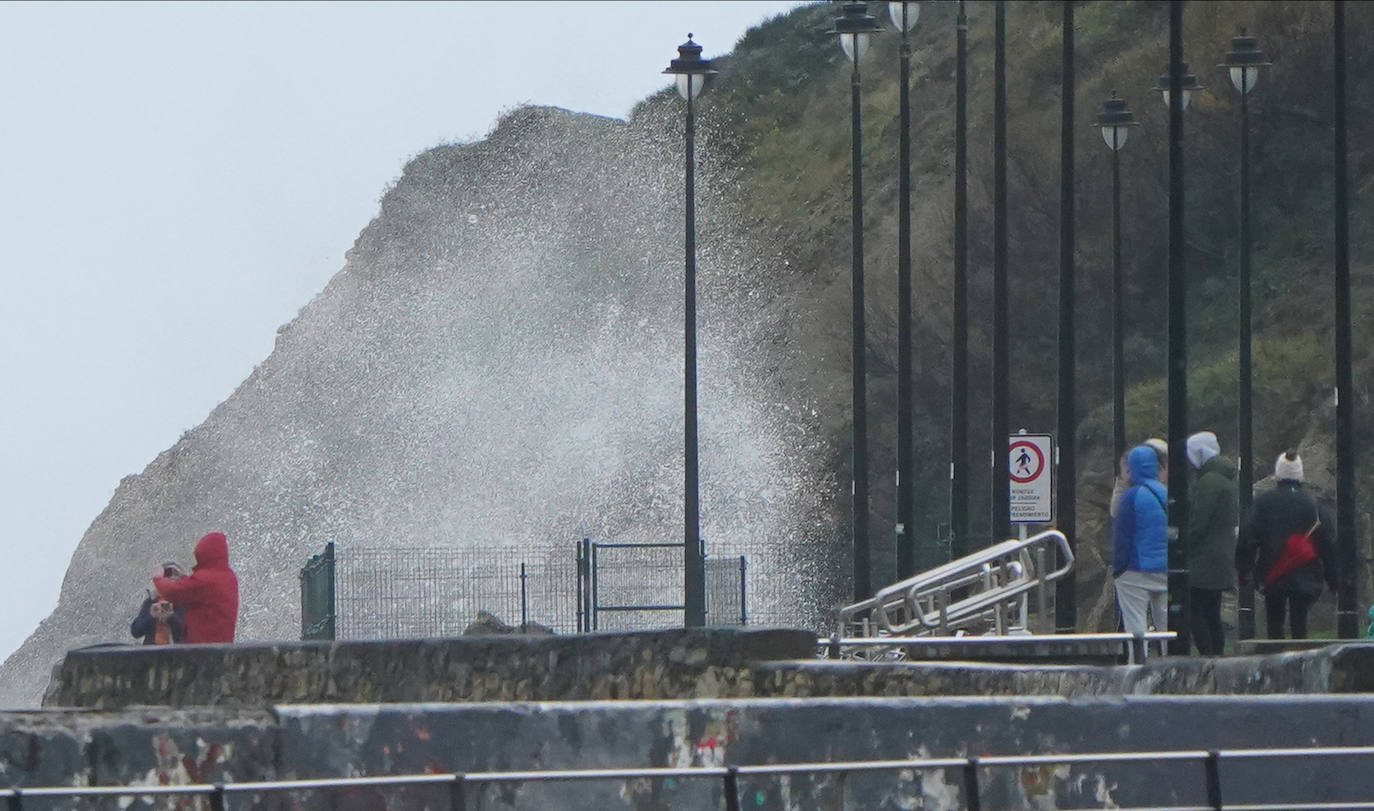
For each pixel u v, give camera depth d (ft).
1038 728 111.65
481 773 101.14
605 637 159.53
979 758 97.91
